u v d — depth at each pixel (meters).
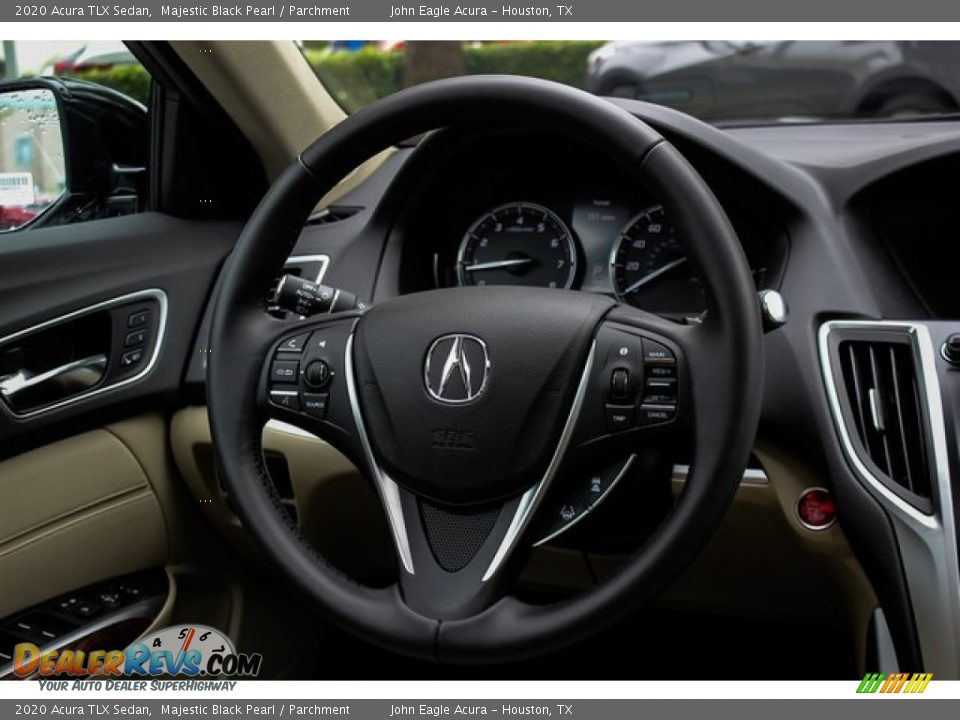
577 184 1.33
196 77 1.31
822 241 1.14
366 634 0.87
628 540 1.13
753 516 1.13
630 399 0.87
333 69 1.51
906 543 0.99
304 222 0.97
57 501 1.19
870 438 1.05
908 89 2.70
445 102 0.89
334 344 0.95
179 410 1.32
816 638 1.47
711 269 0.83
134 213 1.46
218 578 1.41
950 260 1.23
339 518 1.28
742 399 0.82
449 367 0.89
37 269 1.17
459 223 1.39
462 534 0.88
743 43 3.08
